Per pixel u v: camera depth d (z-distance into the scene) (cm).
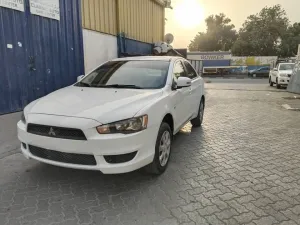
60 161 327
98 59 1061
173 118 423
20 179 368
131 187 350
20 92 709
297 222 280
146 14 1505
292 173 400
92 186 352
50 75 809
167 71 459
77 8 902
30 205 307
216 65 4609
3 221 278
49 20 788
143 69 470
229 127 679
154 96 383
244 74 4541
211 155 471
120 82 444
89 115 315
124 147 313
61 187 349
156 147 360
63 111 329
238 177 384
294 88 1547
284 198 328
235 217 288
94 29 1017
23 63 711
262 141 558
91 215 290
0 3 632
